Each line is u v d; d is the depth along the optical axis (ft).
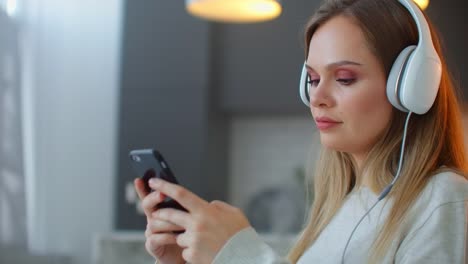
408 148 3.31
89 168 16.24
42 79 15.49
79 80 16.26
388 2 3.29
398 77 3.17
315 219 3.89
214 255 2.90
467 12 14.34
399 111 3.31
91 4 16.30
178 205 3.16
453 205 2.99
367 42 3.18
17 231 14.67
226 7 10.22
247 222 3.01
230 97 15.62
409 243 3.00
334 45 3.22
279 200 16.17
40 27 15.46
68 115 16.06
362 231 3.29
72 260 15.92
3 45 14.52
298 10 15.30
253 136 16.65
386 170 3.33
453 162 3.33
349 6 3.27
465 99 14.12
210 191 15.55
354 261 3.26
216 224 2.95
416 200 3.10
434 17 14.47
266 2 9.95
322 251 3.50
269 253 2.86
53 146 15.70
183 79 15.57
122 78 15.88
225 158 16.52
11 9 14.74
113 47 16.31
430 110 3.31
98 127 16.25
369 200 3.37
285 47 15.37
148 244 3.28
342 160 3.78
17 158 14.69
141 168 3.32
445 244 2.91
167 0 15.74
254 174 16.56
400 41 3.24
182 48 15.61
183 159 15.43
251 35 15.57
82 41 16.30
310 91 3.43
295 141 16.40
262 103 15.46
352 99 3.20
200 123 15.40
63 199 15.88
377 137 3.33
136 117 15.75
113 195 16.10
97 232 16.10
